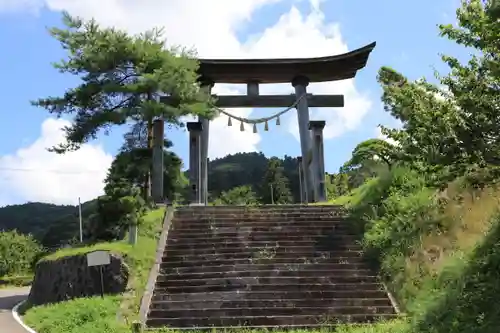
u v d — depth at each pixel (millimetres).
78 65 24781
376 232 16875
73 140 24781
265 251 16500
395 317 12523
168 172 29453
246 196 60125
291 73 29344
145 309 13328
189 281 14742
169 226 18734
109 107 25484
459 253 12203
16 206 125312
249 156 120250
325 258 15914
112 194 23625
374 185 20172
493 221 12086
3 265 48469
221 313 13094
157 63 25609
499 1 8602
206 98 26688
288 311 13070
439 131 9398
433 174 10883
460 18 9336
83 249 18766
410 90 10328
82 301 14977
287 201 66312
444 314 9992
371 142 27000
